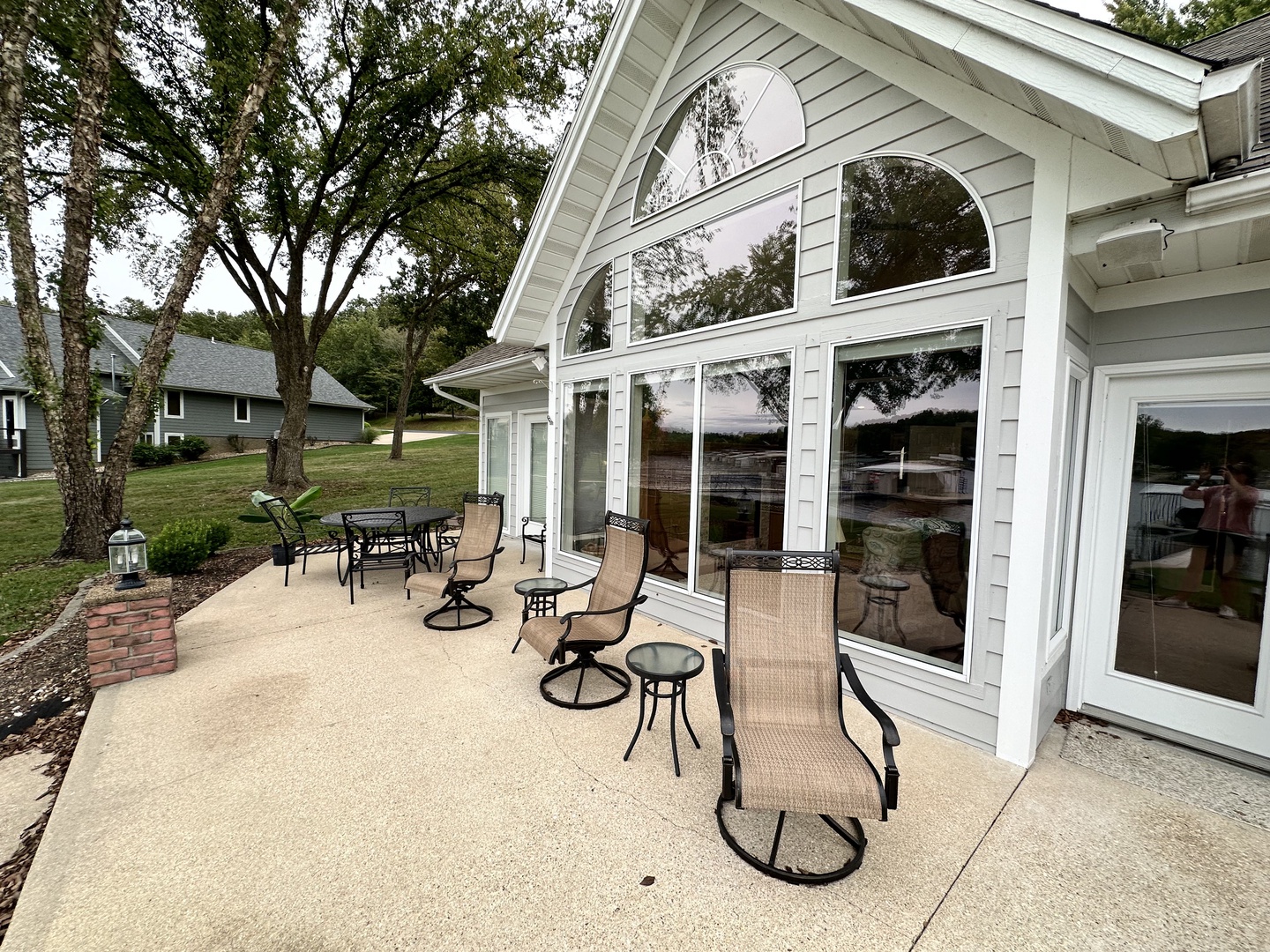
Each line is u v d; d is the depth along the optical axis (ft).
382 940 6.17
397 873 7.14
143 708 11.50
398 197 44.70
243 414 83.87
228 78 33.37
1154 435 10.93
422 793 8.78
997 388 9.80
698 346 15.64
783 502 13.48
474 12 38.04
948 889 6.97
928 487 10.89
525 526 28.86
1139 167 8.14
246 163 37.65
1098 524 11.52
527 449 31.40
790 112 13.07
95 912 6.46
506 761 9.73
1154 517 10.96
